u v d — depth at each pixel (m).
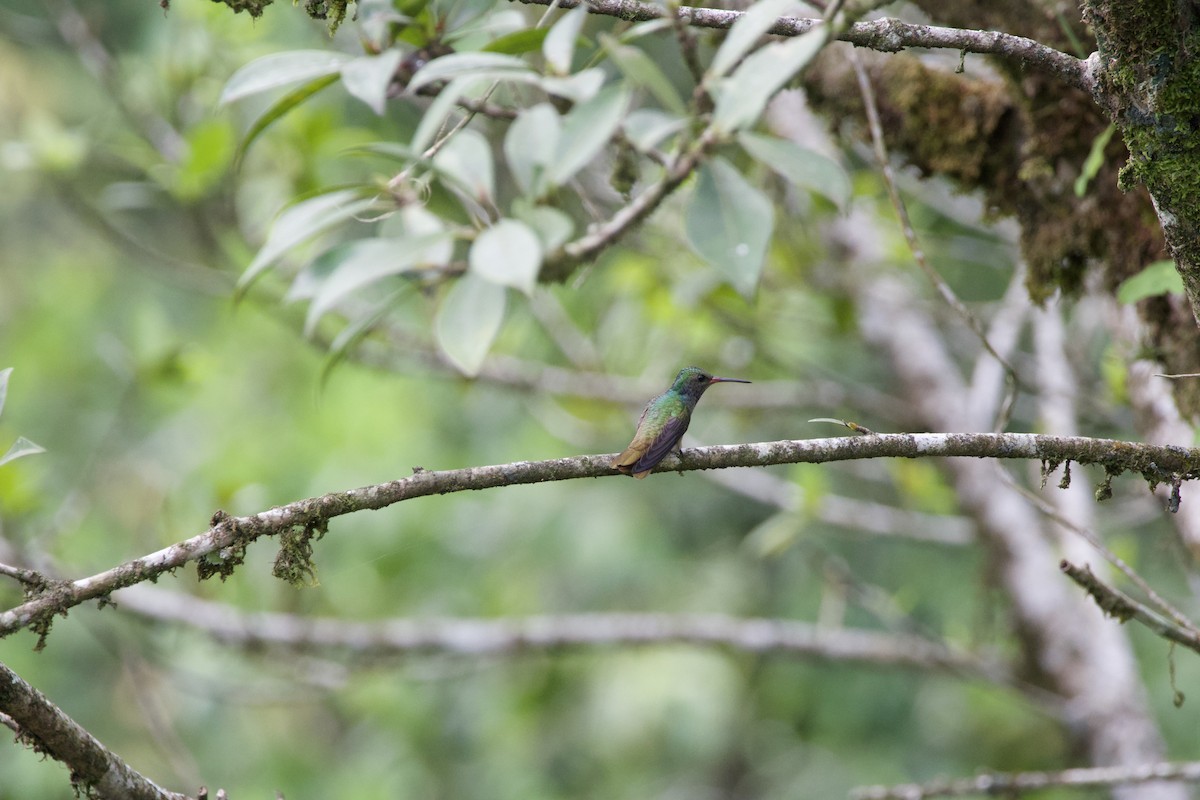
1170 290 5.97
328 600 12.14
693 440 12.52
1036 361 11.56
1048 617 10.89
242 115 11.38
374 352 11.34
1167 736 14.10
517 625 11.50
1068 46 6.77
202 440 14.91
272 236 4.28
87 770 4.60
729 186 4.09
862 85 7.04
